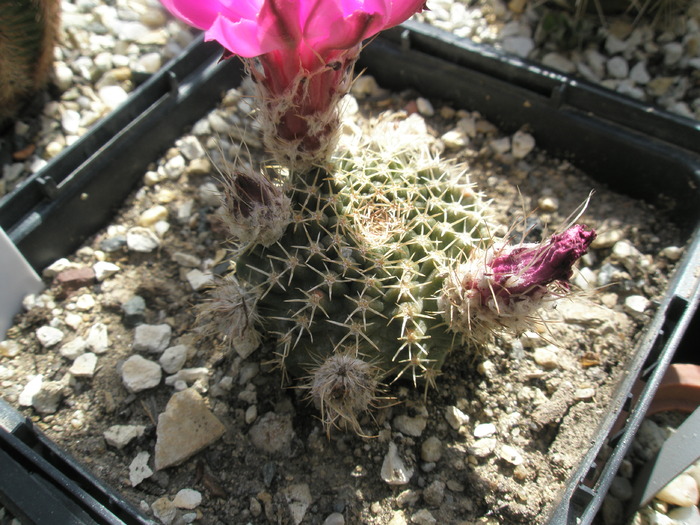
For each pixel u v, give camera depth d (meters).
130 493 0.11
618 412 0.11
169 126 0.16
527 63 0.15
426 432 0.11
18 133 0.16
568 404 0.12
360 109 0.17
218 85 0.17
